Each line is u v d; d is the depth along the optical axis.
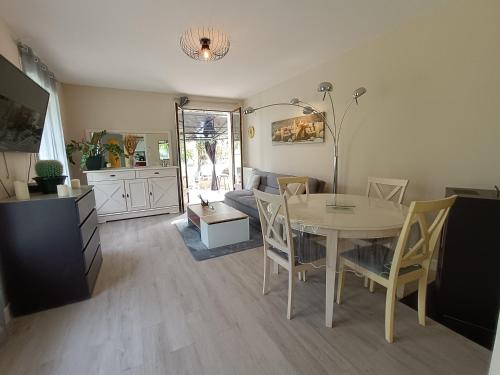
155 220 4.26
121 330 1.62
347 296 1.95
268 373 1.29
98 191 4.08
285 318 1.71
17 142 1.95
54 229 1.83
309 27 2.44
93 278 2.18
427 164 2.34
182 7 2.04
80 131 4.30
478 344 1.46
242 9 2.10
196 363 1.36
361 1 2.04
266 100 4.77
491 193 1.75
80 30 2.37
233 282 2.20
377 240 1.97
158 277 2.31
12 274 1.74
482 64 1.92
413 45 2.35
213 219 3.01
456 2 2.02
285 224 1.68
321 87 2.59
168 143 5.00
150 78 3.91
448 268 1.71
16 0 1.88
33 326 1.67
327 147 3.48
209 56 2.66
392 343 1.47
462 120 2.07
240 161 5.51
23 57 2.51
